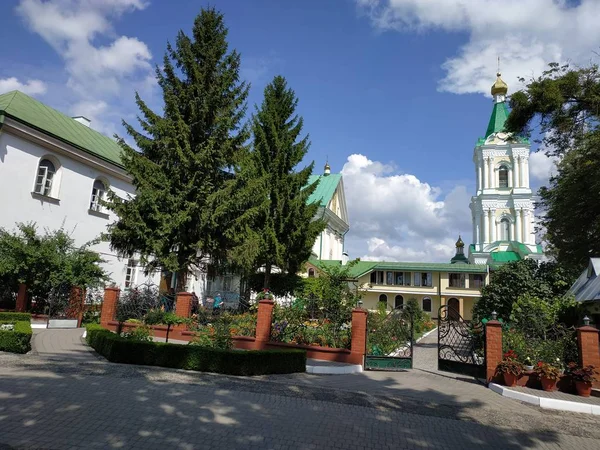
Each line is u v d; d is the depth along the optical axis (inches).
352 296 612.1
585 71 630.5
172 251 763.4
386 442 242.7
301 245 987.9
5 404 253.3
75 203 932.0
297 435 240.4
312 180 1879.9
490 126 2111.2
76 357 440.8
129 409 261.0
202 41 852.6
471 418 313.9
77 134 1007.0
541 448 256.8
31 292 714.8
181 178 774.5
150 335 567.2
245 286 1073.5
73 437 210.5
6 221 780.6
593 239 886.4
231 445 216.2
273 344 541.6
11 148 794.8
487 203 2007.9
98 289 785.6
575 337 485.1
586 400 390.0
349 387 394.0
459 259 2615.7
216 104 812.6
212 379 374.0
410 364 523.8
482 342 522.6
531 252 1802.4
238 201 781.9
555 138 708.7
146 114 789.2
